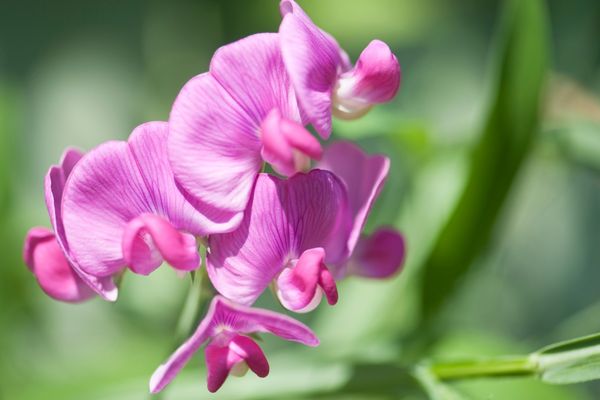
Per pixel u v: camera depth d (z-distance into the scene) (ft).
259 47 1.08
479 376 1.14
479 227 1.27
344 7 1.82
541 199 1.65
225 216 1.08
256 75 1.08
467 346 1.32
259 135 1.09
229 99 1.08
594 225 1.68
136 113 1.91
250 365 1.07
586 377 1.12
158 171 1.08
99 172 1.08
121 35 1.97
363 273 1.16
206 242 1.10
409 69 1.78
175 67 1.94
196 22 1.94
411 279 1.33
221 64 1.08
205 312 1.10
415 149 1.35
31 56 1.95
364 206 1.12
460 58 1.80
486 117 1.27
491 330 1.59
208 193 1.08
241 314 1.05
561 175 1.64
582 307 1.66
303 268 1.08
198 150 1.08
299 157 1.09
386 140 1.52
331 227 1.10
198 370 1.26
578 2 1.67
